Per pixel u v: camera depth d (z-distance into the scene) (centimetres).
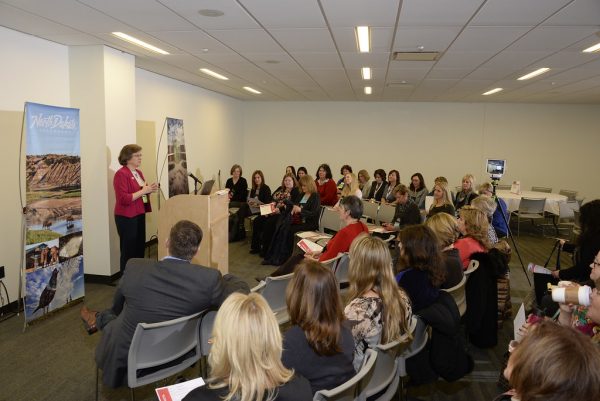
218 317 133
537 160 1021
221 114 961
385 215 624
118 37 435
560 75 609
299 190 646
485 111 1024
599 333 172
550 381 95
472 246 333
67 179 402
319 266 170
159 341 222
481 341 334
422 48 457
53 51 459
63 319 394
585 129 998
